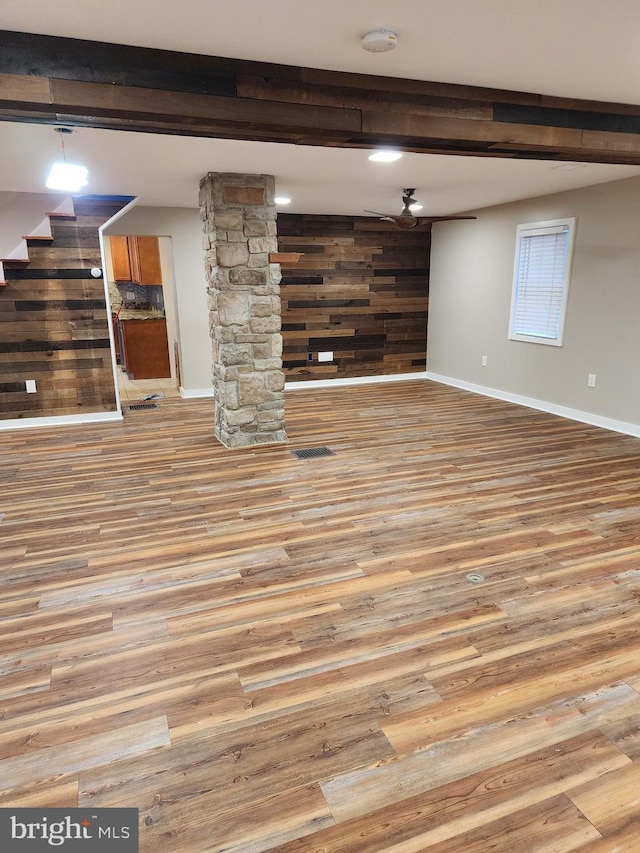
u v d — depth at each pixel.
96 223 5.44
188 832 1.47
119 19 1.87
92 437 5.21
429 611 2.43
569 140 2.87
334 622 2.37
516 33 2.04
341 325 7.51
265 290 4.61
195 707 1.91
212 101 2.23
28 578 2.74
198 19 1.88
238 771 1.66
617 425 5.18
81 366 5.69
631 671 2.06
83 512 3.51
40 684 2.02
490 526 3.24
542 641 2.23
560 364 5.75
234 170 4.13
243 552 2.98
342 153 3.57
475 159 3.80
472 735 1.78
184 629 2.33
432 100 2.56
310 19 1.90
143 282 8.49
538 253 5.86
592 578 2.68
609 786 1.59
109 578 2.73
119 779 1.63
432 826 1.48
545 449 4.66
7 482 4.05
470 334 7.11
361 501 3.63
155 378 8.62
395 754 1.71
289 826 1.49
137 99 2.13
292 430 5.37
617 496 3.65
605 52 2.23
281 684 2.01
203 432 5.36
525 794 1.57
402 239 7.55
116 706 1.91
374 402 6.56
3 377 5.48
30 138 3.10
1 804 1.55
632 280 4.88
